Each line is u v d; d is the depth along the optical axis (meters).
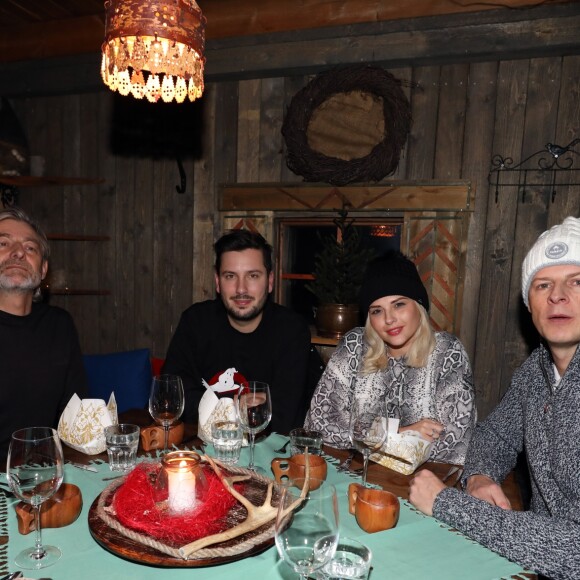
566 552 0.88
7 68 3.10
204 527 0.89
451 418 1.54
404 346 1.69
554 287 1.12
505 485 1.27
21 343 1.69
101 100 3.10
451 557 0.88
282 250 2.88
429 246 2.52
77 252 3.24
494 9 2.25
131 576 0.80
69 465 1.20
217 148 2.89
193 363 2.06
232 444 1.27
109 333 3.22
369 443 1.14
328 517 0.77
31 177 3.01
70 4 2.67
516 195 2.37
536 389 1.23
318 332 2.60
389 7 2.36
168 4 1.29
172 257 3.04
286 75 2.71
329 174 2.56
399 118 2.44
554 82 2.29
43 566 0.81
